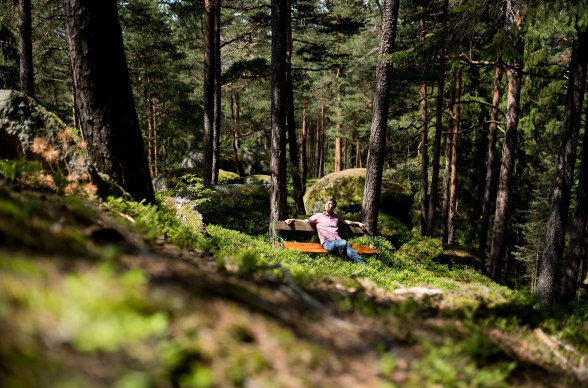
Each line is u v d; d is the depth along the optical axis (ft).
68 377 4.47
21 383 4.12
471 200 85.51
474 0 29.55
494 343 10.50
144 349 5.37
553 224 31.30
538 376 9.82
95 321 5.24
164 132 107.55
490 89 73.72
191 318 6.45
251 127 84.64
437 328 10.51
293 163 55.16
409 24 65.31
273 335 7.07
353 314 10.28
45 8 55.36
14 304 5.03
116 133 19.19
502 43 27.91
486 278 36.91
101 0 18.08
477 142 79.41
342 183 54.54
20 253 6.33
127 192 19.44
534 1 27.76
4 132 16.63
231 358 6.01
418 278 26.16
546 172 73.97
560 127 56.85
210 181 56.49
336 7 74.74
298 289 10.56
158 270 8.28
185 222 25.48
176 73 86.63
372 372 7.27
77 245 8.14
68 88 74.79
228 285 8.89
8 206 7.86
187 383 5.19
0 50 49.01
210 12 54.80
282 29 36.65
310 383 6.26
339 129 101.30
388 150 82.69
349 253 28.45
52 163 16.96
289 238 38.68
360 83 81.00
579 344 12.43
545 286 31.30
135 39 75.56
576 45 30.60
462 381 8.11
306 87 76.38
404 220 53.88
